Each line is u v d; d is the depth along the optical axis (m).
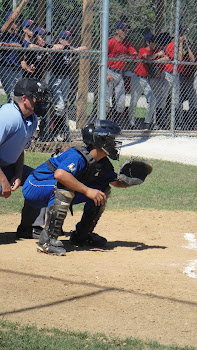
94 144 15.13
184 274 14.16
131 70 39.59
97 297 12.08
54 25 39.44
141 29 52.19
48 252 15.84
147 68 39.44
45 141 34.38
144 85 39.56
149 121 40.78
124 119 41.31
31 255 15.67
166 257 16.08
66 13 38.84
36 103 15.71
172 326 10.68
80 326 10.52
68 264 14.75
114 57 37.75
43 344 9.58
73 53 34.78
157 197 25.75
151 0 53.06
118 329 10.45
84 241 17.38
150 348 9.58
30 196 16.47
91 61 37.31
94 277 13.52
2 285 12.69
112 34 47.94
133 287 12.84
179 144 39.38
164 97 41.31
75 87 38.59
